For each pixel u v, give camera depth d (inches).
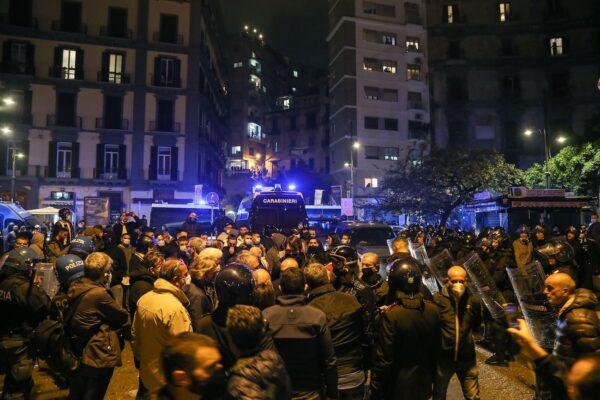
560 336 107.4
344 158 1987.0
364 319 158.1
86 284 161.0
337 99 2082.9
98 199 804.6
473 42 2048.5
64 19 1471.5
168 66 1541.6
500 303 250.7
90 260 163.3
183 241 336.5
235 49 3080.7
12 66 1421.0
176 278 153.6
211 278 177.0
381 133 2012.8
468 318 167.9
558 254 245.8
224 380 77.2
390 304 146.2
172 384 74.7
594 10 1950.1
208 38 1822.1
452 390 217.8
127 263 319.9
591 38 1948.8
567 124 1943.9
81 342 155.6
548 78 1988.2
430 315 142.3
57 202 1432.1
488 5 2052.2
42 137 1432.1
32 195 1417.3
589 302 111.7
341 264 182.5
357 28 2031.3
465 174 1258.6
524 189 824.9
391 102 2036.2
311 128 2893.7
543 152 1946.4
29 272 186.4
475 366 168.1
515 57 2009.1
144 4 1523.1
